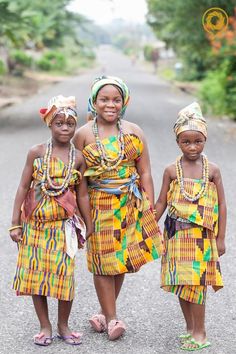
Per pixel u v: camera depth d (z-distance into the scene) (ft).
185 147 13.56
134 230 14.07
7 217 24.20
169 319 15.17
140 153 14.14
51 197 13.42
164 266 13.85
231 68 58.85
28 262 13.55
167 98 83.51
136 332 14.44
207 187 13.60
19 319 15.17
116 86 13.91
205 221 13.46
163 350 13.52
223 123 54.95
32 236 13.56
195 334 13.71
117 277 14.80
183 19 65.31
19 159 36.81
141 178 14.35
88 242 14.28
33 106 72.18
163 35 87.66
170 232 13.75
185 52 115.03
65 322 13.98
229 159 36.81
